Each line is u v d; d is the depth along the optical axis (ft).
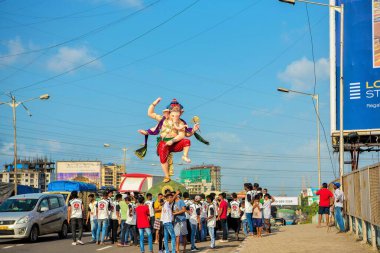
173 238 51.72
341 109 74.23
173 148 80.69
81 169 265.34
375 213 45.80
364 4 104.06
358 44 103.86
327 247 50.72
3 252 56.34
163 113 81.66
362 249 48.11
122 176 115.24
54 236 86.48
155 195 79.41
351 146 107.65
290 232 75.46
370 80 102.63
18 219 67.46
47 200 75.46
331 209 87.61
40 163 620.90
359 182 55.67
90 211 72.28
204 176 421.18
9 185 128.67
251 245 57.36
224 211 69.00
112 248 62.54
